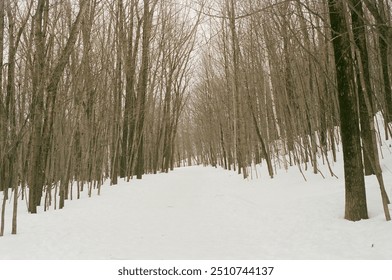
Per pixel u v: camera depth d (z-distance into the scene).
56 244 6.45
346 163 7.10
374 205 7.43
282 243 6.29
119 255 5.73
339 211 7.67
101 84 15.26
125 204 11.44
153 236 7.07
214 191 14.18
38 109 10.57
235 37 17.25
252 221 8.27
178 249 6.07
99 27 15.06
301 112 13.78
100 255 5.73
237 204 10.53
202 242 6.55
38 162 10.57
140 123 21.86
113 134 18.45
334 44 7.29
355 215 6.91
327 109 13.16
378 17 6.01
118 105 18.89
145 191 14.77
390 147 11.31
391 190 7.89
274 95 16.48
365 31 7.85
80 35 12.69
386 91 11.08
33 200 10.28
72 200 12.85
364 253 5.27
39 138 10.59
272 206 9.61
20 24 11.91
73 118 12.62
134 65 20.45
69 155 12.87
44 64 10.60
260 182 14.51
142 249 6.09
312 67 13.83
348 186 7.05
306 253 5.57
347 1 6.13
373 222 6.50
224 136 28.67
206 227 7.87
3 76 13.80
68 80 11.97
